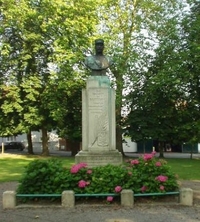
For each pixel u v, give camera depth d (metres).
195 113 32.97
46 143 36.91
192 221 8.40
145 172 10.59
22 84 33.03
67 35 30.89
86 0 30.55
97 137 12.88
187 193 10.19
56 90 33.44
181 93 32.69
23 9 31.34
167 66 30.92
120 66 31.75
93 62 13.14
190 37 31.08
